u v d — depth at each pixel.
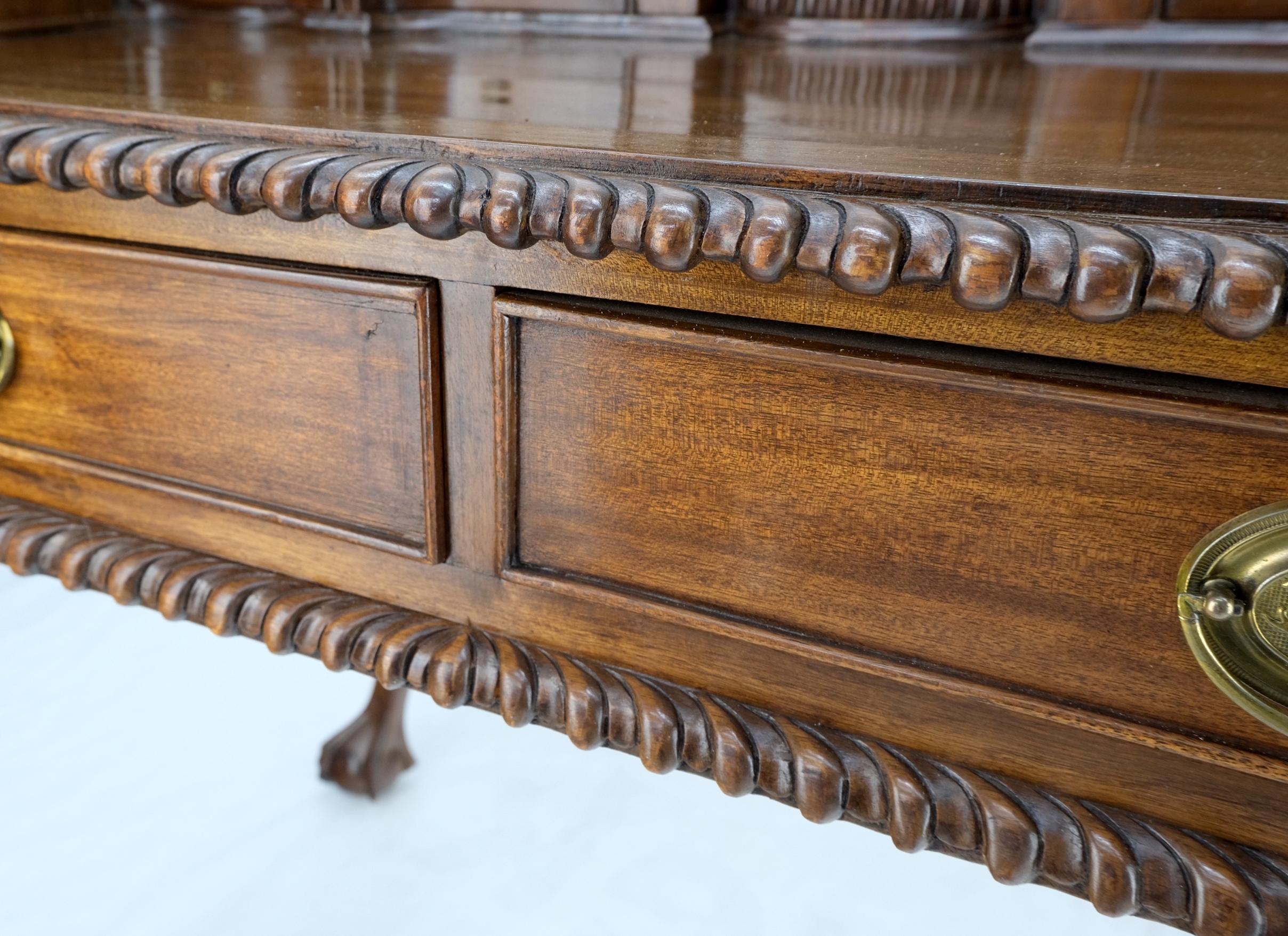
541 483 0.37
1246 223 0.26
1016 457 0.30
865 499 0.32
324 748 0.88
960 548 0.32
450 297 0.36
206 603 0.43
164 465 0.44
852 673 0.35
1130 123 0.41
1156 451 0.28
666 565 0.36
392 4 0.79
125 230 0.40
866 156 0.32
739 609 0.36
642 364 0.33
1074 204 0.27
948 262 0.26
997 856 0.33
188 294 0.40
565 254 0.33
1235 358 0.27
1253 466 0.27
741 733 0.36
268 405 0.40
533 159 0.32
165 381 0.42
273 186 0.33
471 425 0.37
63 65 0.54
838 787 0.35
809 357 0.31
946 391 0.30
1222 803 0.32
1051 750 0.33
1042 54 0.70
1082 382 0.28
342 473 0.40
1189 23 0.69
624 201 0.30
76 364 0.43
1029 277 0.26
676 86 0.52
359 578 0.42
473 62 0.61
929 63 0.65
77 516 0.47
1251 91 0.53
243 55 0.62
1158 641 0.30
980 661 0.33
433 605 0.41
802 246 0.28
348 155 0.34
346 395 0.39
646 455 0.35
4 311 0.44
